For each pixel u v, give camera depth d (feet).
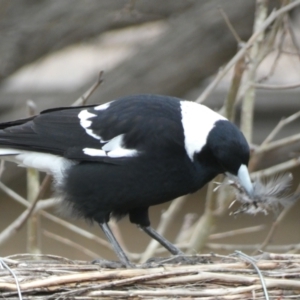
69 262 29.32
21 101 52.01
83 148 31.63
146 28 53.72
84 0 48.62
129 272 27.43
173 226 54.29
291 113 52.85
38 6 49.11
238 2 46.60
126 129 31.22
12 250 53.62
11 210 53.98
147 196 31.32
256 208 29.99
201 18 47.26
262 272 27.81
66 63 58.59
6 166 48.34
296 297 27.14
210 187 37.52
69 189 31.76
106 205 31.53
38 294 26.84
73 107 33.14
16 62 49.47
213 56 47.55
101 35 51.62
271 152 47.50
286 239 53.42
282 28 40.52
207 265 28.02
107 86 47.91
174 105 31.60
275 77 52.37
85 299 26.66
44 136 32.30
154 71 47.73
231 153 30.14
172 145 30.63
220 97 52.24
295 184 51.52
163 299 26.76
